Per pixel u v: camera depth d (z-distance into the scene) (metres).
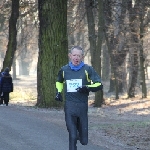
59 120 17.09
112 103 35.81
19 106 24.22
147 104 34.41
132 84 42.09
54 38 23.77
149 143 12.24
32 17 40.03
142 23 37.91
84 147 11.03
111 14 36.53
